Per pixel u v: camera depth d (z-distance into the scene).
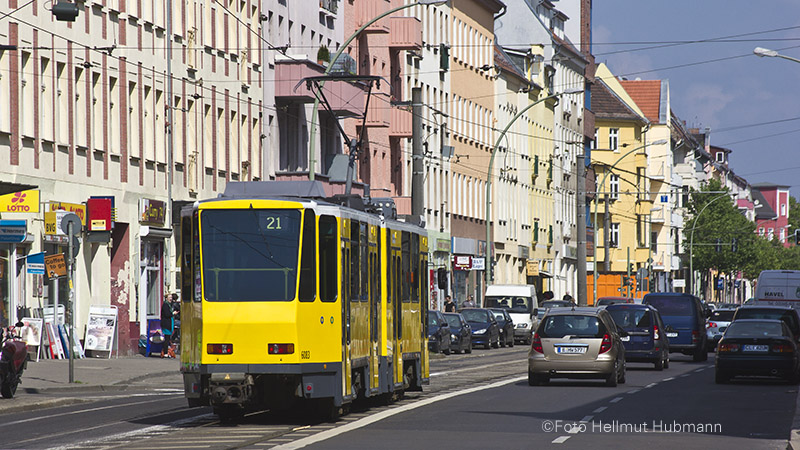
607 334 45.69
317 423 31.22
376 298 35.34
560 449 25.70
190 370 30.83
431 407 36.16
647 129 184.75
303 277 30.81
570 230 164.50
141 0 64.31
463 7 121.62
